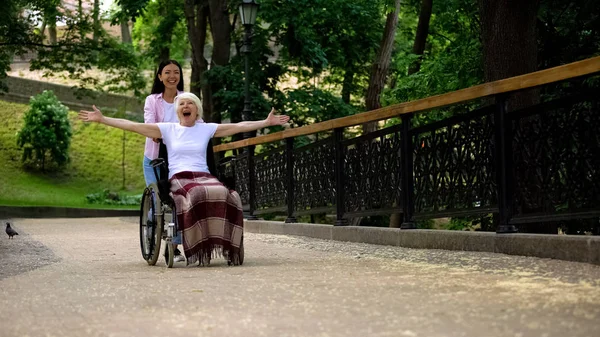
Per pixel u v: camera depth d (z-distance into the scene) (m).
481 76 16.75
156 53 30.75
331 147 11.25
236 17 27.22
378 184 9.87
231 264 7.28
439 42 25.14
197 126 7.65
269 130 26.56
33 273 7.05
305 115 27.44
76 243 11.74
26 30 30.64
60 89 47.28
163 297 4.86
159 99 8.04
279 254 8.58
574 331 3.30
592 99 6.62
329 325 3.66
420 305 4.19
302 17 25.59
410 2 24.86
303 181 12.28
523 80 6.92
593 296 4.30
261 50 26.30
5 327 3.86
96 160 42.78
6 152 41.38
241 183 15.21
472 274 5.71
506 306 4.05
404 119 9.20
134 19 26.77
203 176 7.50
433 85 18.36
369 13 26.95
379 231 9.48
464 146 8.23
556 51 13.29
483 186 7.93
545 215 7.03
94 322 3.93
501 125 7.48
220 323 3.79
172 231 7.31
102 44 31.25
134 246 10.84
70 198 37.38
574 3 12.89
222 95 25.56
